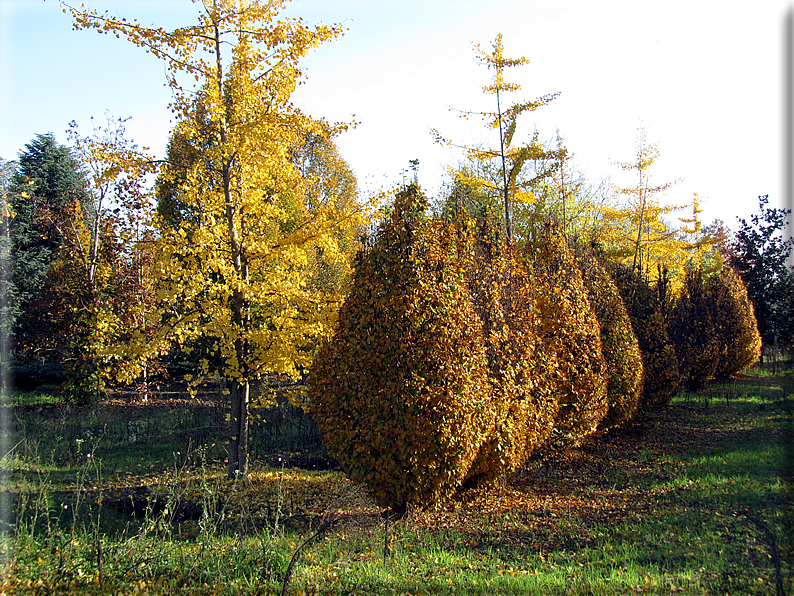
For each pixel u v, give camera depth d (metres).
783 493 6.35
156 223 8.23
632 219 19.28
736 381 17.58
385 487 5.99
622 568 4.95
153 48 7.52
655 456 9.24
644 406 12.10
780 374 18.25
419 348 5.93
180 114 8.05
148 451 10.71
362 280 6.35
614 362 10.16
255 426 11.81
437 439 5.79
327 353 6.51
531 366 7.86
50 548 5.25
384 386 5.91
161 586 4.60
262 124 7.72
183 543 5.73
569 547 5.69
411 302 6.02
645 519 6.25
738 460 8.15
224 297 8.16
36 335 17.45
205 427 11.72
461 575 4.89
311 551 5.49
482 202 12.47
